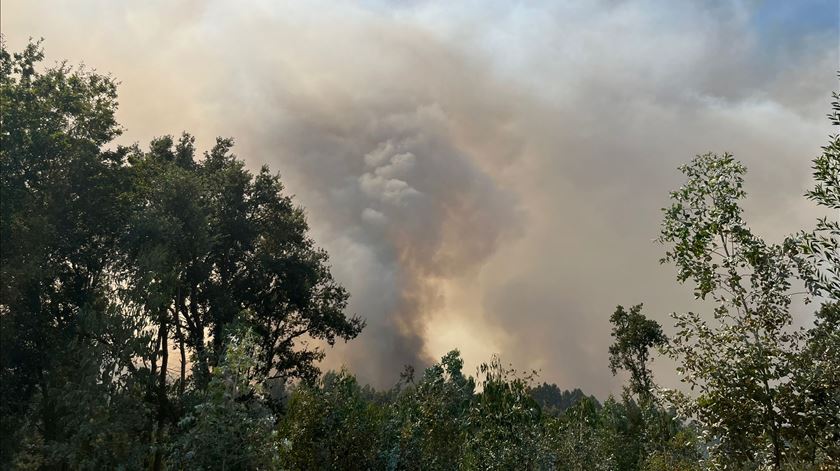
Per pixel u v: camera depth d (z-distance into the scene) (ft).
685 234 34.55
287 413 58.23
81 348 71.10
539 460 56.29
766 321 31.42
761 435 30.45
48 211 78.07
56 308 80.64
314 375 112.88
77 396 66.80
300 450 54.75
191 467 32.19
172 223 89.35
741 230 32.96
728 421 30.99
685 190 35.63
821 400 29.48
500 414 56.95
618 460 90.58
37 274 72.54
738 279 32.71
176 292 92.99
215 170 121.60
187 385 80.23
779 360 30.40
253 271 113.70
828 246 29.45
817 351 29.78
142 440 71.82
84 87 87.30
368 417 59.72
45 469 65.87
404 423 60.23
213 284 103.09
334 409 57.77
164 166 107.65
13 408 72.08
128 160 92.02
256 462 33.17
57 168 80.07
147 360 76.28
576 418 81.25
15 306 72.95
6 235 70.69
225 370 35.32
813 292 29.94
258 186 118.62
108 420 67.62
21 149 74.95
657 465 58.54
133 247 84.43
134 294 75.77
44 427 71.56
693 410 32.76
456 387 61.05
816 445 28.71
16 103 75.82
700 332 33.06
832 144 29.50
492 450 55.83
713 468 32.17
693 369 32.96
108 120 87.86
